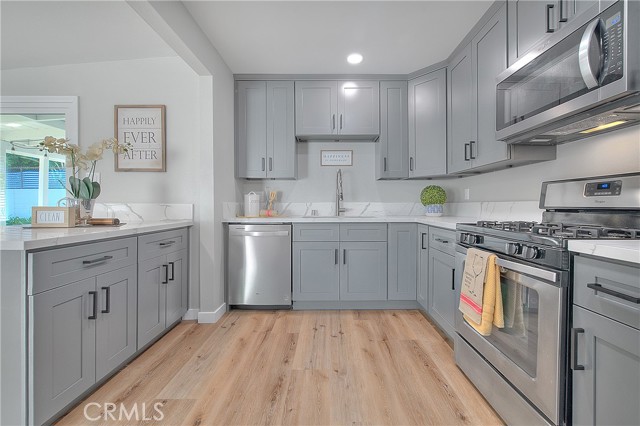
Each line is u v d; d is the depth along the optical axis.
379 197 3.50
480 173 2.81
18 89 2.77
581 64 1.21
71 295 1.42
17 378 1.22
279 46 2.60
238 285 2.91
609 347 0.94
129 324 1.88
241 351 2.11
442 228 2.29
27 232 1.55
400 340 2.27
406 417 1.46
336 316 2.79
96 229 1.75
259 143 3.17
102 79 2.76
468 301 1.59
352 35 2.44
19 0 1.96
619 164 1.51
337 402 1.57
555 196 1.81
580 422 1.05
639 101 1.13
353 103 3.16
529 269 1.24
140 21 2.20
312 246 2.91
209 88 2.64
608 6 1.17
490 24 2.11
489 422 1.43
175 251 2.47
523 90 1.65
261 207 3.48
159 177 2.78
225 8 2.09
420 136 3.07
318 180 3.51
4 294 1.22
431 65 2.97
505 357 1.41
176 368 1.89
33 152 2.93
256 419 1.44
